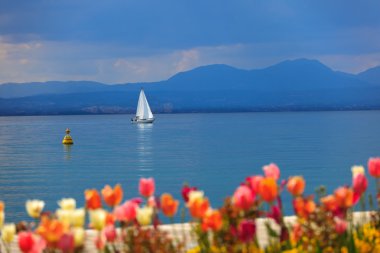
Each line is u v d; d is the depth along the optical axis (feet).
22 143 527.81
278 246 28.84
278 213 27.43
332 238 27.94
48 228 22.94
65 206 27.53
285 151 381.40
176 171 281.13
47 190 221.66
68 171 291.17
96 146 467.52
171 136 597.11
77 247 24.11
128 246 27.99
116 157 366.84
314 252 28.35
